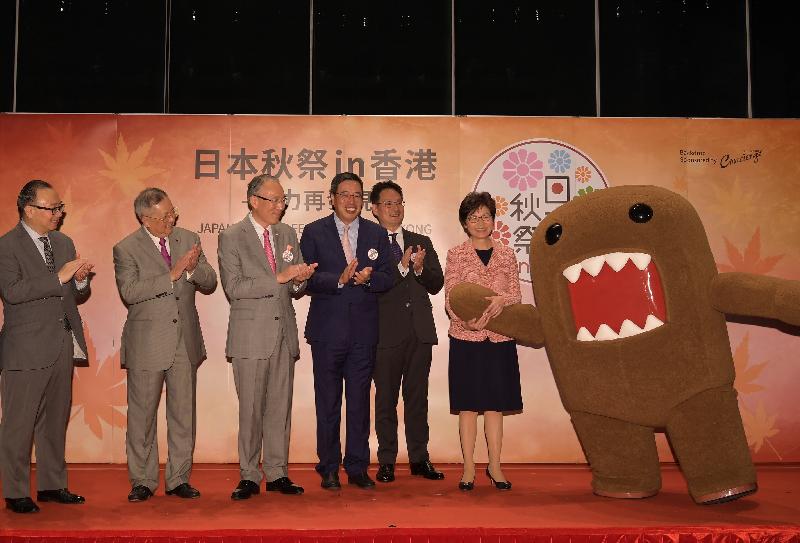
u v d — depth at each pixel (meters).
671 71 6.11
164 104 5.96
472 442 4.10
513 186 4.97
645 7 6.13
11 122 4.89
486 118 5.00
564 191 4.98
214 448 4.80
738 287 3.39
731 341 4.88
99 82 5.93
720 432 3.42
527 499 3.75
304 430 4.83
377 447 4.78
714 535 3.03
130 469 3.80
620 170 4.98
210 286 4.06
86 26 5.94
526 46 6.11
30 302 3.63
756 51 6.14
